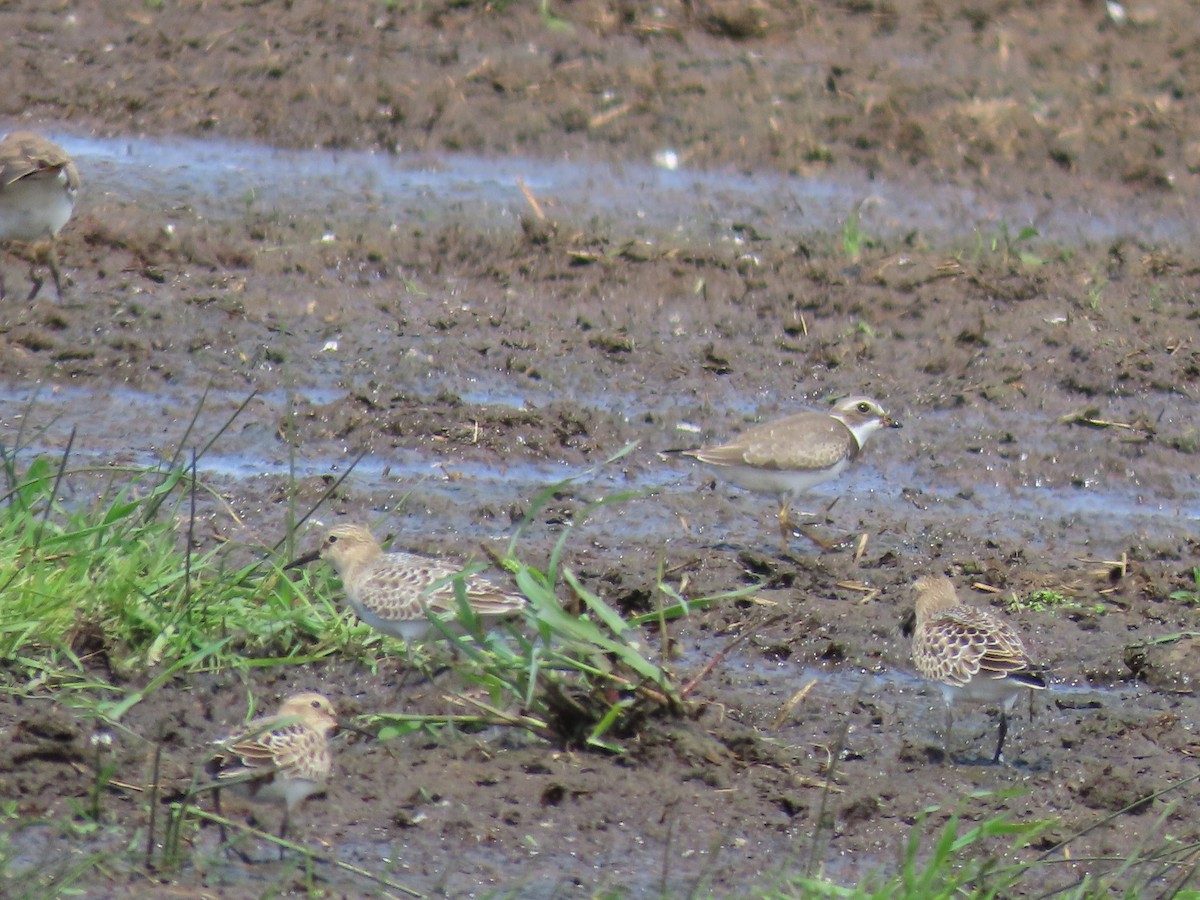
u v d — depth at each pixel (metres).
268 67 24.05
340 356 17.02
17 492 12.02
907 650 12.42
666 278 19.36
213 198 20.61
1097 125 24.34
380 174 22.06
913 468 15.92
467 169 22.50
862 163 23.31
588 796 9.99
